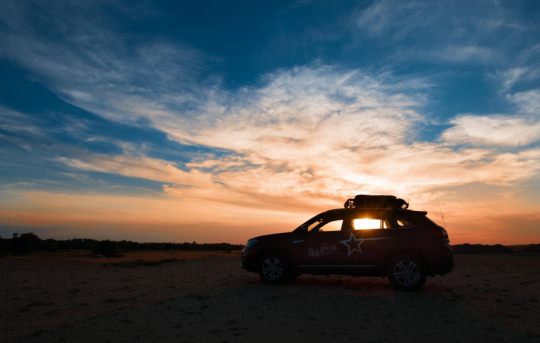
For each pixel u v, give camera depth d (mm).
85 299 6719
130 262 14367
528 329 4730
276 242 8625
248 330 4699
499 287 8203
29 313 5621
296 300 6566
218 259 17125
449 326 4887
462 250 20766
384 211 8312
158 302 6387
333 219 8562
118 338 4363
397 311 5730
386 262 7855
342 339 4344
